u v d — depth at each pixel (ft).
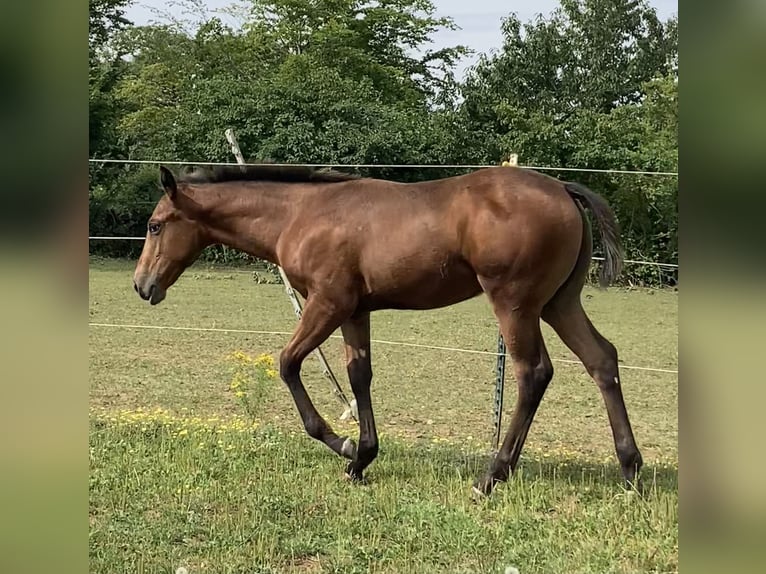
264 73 89.81
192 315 42.65
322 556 14.29
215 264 62.03
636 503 15.74
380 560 13.91
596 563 13.46
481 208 16.30
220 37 96.63
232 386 23.71
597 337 17.30
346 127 65.41
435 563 13.87
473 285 17.20
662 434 23.00
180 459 18.78
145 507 16.19
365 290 17.61
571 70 81.05
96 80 78.43
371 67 91.04
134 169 63.41
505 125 70.23
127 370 30.07
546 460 19.56
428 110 91.81
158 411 23.17
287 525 15.40
